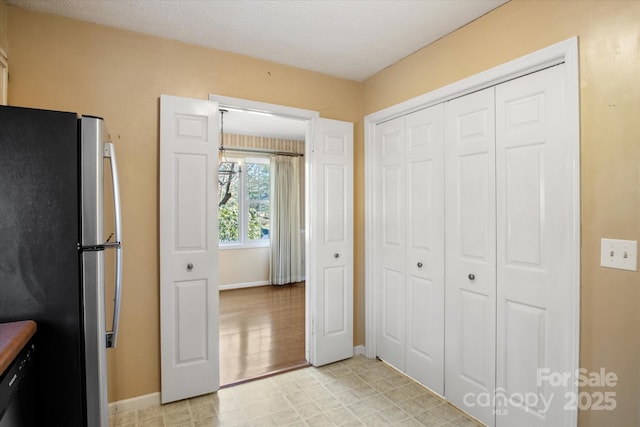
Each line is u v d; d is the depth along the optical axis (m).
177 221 2.15
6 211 1.10
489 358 1.90
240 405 2.13
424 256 2.34
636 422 1.33
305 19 1.96
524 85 1.73
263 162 5.53
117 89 2.05
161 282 2.11
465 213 2.05
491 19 1.86
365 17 1.93
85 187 1.18
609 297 1.39
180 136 2.16
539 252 1.67
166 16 1.92
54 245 1.14
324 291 2.70
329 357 2.72
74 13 1.89
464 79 2.00
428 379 2.31
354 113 2.90
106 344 1.36
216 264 2.27
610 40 1.38
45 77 1.88
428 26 2.03
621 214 1.36
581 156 1.47
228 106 2.38
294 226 5.64
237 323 3.69
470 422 1.96
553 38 1.57
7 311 1.09
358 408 2.10
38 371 1.12
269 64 2.52
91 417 1.18
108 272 2.02
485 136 1.93
